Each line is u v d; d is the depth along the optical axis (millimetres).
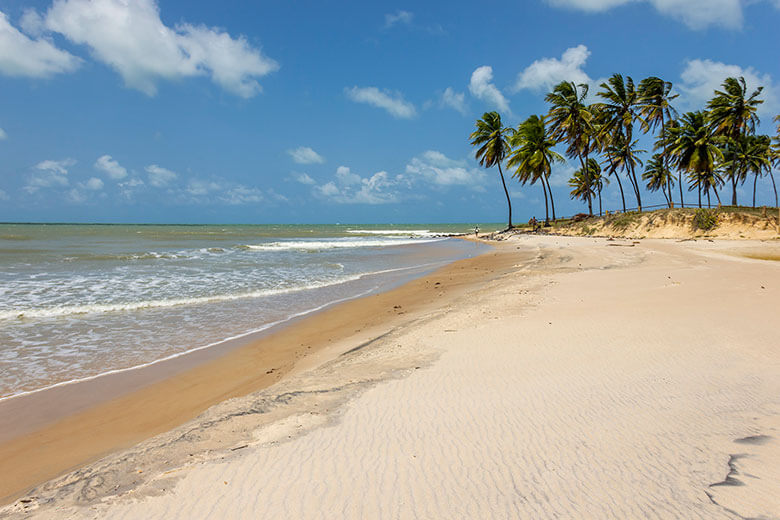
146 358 7840
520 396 4766
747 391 4465
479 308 10086
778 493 2682
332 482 3209
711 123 39000
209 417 4645
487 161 51094
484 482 3117
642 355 5938
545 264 18938
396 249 36219
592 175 62531
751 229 29828
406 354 6785
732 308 8250
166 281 16156
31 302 11969
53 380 6785
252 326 10109
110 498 3115
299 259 26078
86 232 57125
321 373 6082
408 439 3875
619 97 39906
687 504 2678
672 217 34812
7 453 4699
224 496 3072
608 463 3270
